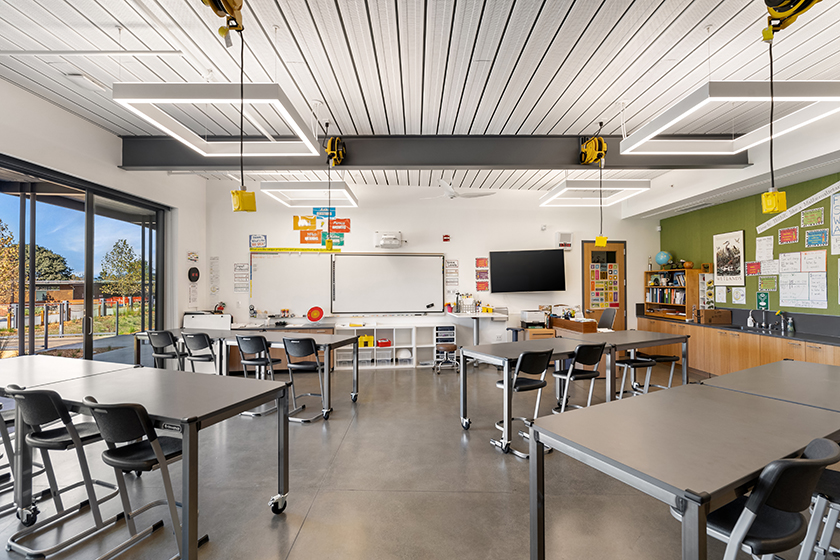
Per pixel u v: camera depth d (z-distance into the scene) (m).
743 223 5.93
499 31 2.83
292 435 3.69
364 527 2.28
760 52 3.05
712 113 4.12
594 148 4.27
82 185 4.50
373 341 6.91
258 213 6.98
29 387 2.50
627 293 7.72
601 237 4.75
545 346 4.02
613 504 2.52
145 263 5.73
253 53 3.08
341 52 3.07
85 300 4.68
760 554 1.37
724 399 2.26
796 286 5.17
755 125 4.45
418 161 4.66
